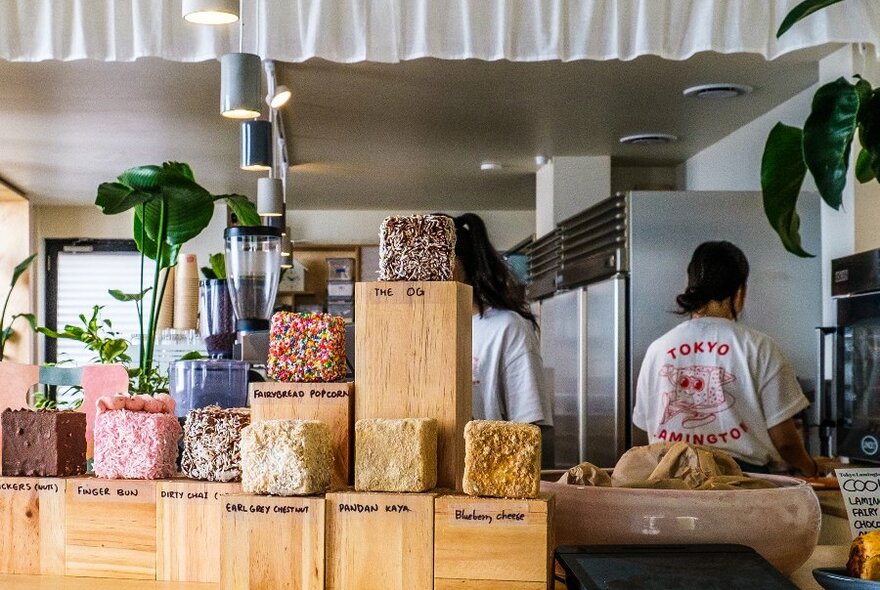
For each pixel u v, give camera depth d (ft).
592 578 4.15
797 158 9.53
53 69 15.52
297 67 14.83
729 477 5.17
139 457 5.16
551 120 18.16
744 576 4.19
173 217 11.91
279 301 30.89
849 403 11.95
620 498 4.78
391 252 5.10
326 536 4.69
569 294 16.99
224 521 4.73
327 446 4.85
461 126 18.72
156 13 12.19
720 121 18.12
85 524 5.16
